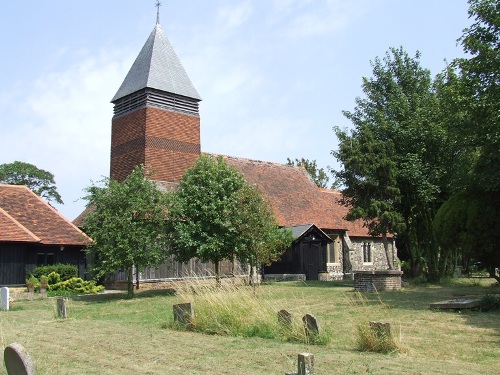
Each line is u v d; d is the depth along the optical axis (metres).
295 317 11.92
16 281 26.52
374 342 9.84
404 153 29.86
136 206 23.30
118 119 34.62
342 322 13.77
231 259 25.00
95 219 23.72
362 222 42.91
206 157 26.81
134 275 29.16
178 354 9.60
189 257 25.02
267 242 25.17
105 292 27.84
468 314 14.84
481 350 9.88
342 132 31.50
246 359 9.08
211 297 13.13
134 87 33.53
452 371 8.04
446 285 27.39
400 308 16.44
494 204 18.28
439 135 28.09
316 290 24.25
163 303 20.11
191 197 24.84
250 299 13.25
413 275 32.78
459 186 20.55
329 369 8.19
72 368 8.49
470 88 18.08
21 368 6.21
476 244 18.50
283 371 8.12
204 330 12.45
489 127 17.47
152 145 32.41
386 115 31.83
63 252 29.31
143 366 8.59
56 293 26.19
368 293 22.03
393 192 27.98
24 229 26.86
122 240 22.84
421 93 31.86
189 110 34.97
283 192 39.31
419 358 9.16
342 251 39.66
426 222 30.14
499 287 25.27
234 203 23.98
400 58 33.19
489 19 17.72
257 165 40.47
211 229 24.23
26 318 16.19
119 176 33.78
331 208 41.66
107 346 10.56
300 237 33.25
